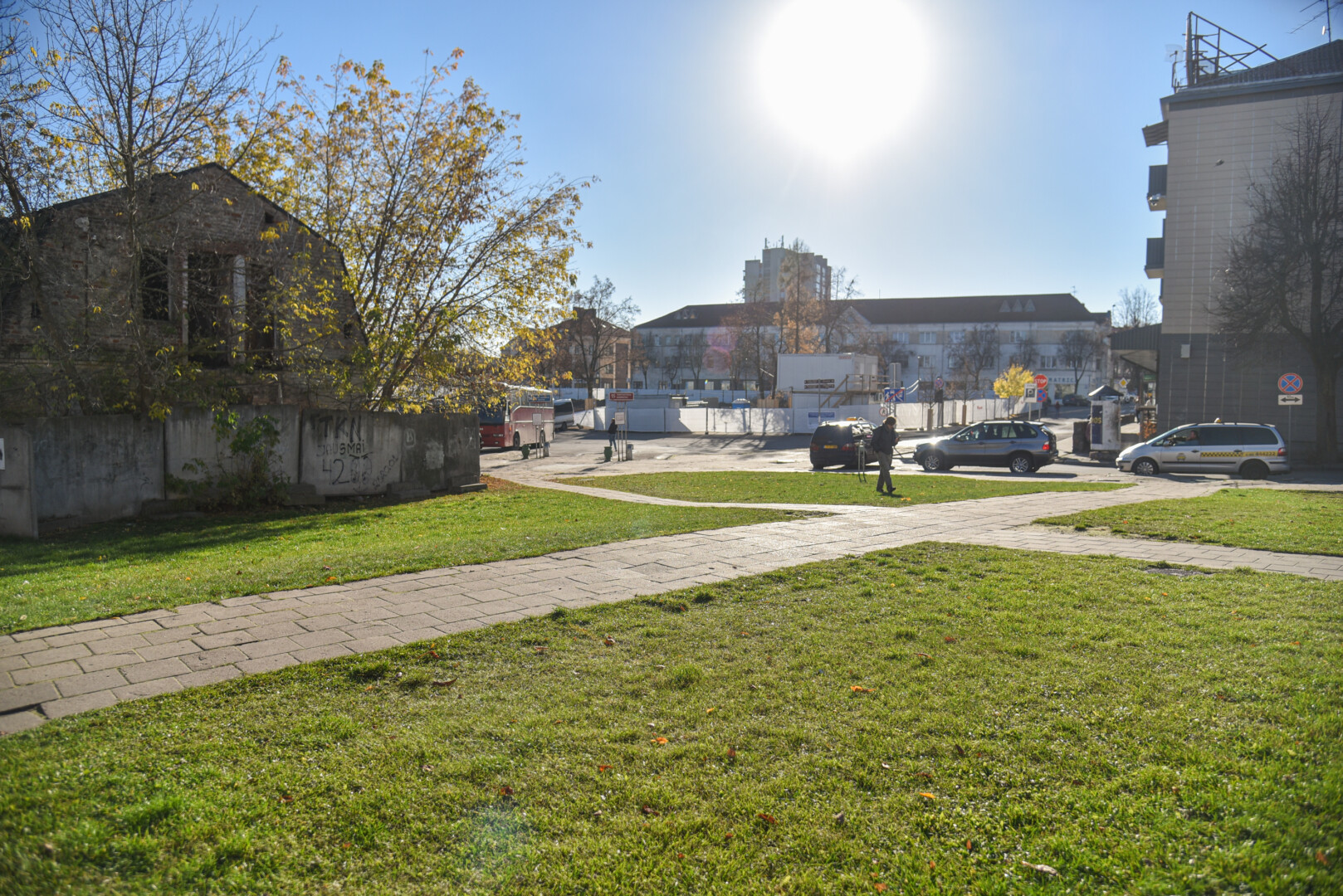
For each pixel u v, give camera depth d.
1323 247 25.94
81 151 15.36
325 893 2.87
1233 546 9.79
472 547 9.48
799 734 4.15
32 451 11.66
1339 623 6.01
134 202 15.18
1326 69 30.06
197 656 5.29
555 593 7.16
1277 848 3.01
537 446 37.84
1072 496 16.31
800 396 55.31
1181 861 2.98
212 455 14.95
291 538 11.71
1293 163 27.31
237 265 19.81
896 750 3.97
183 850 3.08
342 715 4.37
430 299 19.64
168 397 16.09
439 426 18.77
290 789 3.54
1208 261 30.42
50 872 2.88
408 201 19.28
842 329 88.31
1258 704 4.40
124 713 4.32
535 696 4.73
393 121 19.38
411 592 7.16
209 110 15.67
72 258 16.78
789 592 7.29
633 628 6.11
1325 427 26.33
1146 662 5.20
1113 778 3.64
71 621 6.09
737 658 5.41
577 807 3.46
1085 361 106.50
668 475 24.28
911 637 5.86
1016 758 3.86
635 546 9.60
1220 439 22.69
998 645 5.60
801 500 16.36
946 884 2.91
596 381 85.56
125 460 13.85
